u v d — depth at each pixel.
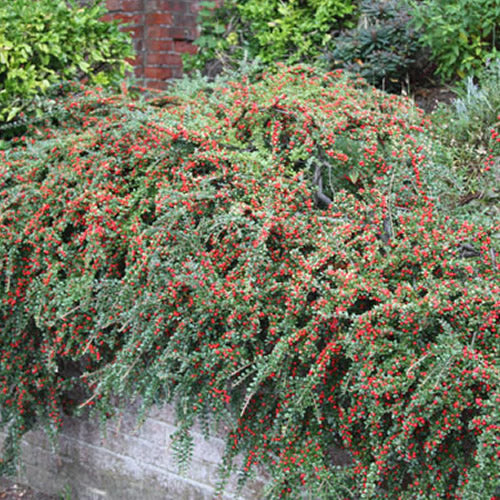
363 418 2.18
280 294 2.34
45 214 2.90
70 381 3.08
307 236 2.34
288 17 5.35
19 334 2.94
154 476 2.96
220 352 2.31
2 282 3.01
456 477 2.11
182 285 2.44
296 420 2.30
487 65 3.93
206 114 3.11
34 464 3.46
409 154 2.40
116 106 3.46
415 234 2.21
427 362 2.01
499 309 1.98
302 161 2.74
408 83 4.54
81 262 2.83
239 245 2.41
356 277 2.18
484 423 1.83
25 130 3.96
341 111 2.61
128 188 2.85
